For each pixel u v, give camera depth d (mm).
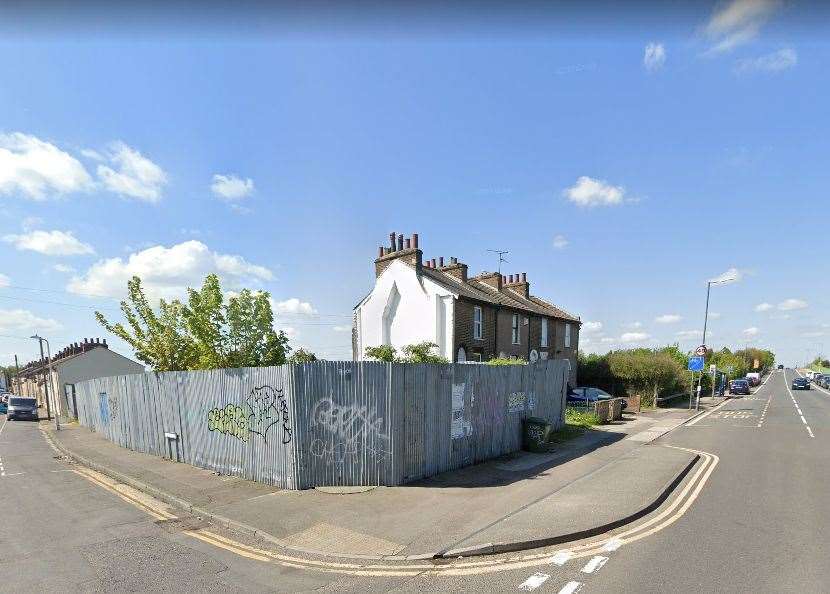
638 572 5434
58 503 9047
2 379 84438
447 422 10469
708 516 7453
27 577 5582
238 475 10383
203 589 5211
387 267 23688
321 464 9094
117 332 17938
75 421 29578
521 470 10570
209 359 16859
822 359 151625
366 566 5809
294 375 9031
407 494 8562
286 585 5305
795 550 6047
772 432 17328
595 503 7852
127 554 6273
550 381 15891
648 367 28297
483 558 5977
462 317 21906
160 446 13555
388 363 9180
